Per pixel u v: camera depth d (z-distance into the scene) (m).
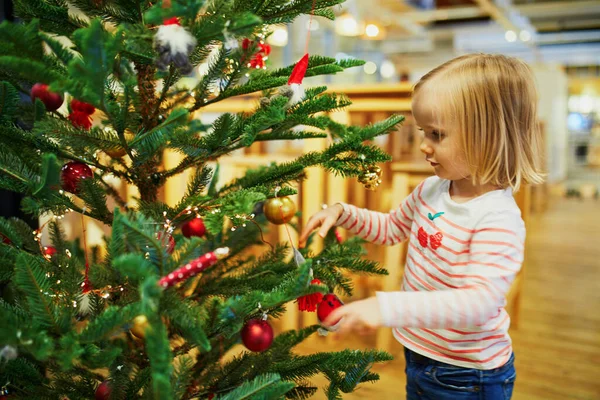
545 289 2.91
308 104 0.86
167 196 2.06
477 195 0.99
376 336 2.08
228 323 0.76
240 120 0.85
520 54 8.73
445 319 0.81
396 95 1.96
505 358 0.99
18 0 0.79
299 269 0.76
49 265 0.86
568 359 2.00
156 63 0.67
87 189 0.82
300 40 6.38
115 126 0.72
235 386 0.91
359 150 0.92
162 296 0.67
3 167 0.77
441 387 0.99
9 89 0.77
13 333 0.59
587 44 8.27
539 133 1.01
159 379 0.57
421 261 1.01
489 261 0.87
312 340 2.07
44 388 0.83
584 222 5.16
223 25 0.67
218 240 1.09
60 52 0.64
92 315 0.81
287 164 0.95
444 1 6.07
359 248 1.05
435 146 0.96
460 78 0.94
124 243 0.71
